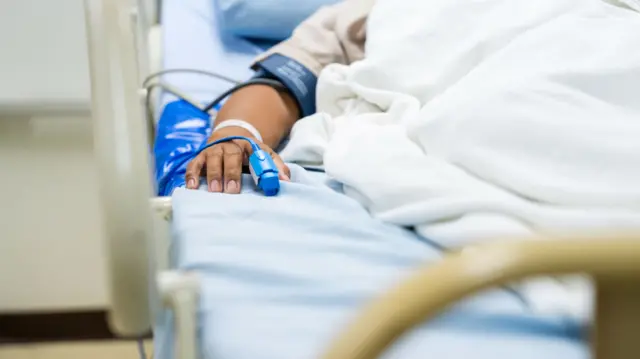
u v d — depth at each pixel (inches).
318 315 27.4
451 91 39.9
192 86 58.4
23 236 83.8
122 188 25.5
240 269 30.2
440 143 37.0
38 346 81.3
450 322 26.9
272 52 53.7
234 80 59.3
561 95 36.0
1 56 83.2
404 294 17.2
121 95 26.5
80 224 84.6
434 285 17.0
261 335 26.3
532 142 34.3
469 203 32.2
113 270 25.5
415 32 47.0
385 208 35.4
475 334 26.6
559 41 40.4
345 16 57.4
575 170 33.3
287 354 25.3
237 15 65.1
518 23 44.3
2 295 83.1
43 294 83.5
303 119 47.9
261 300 28.5
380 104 45.8
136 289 25.7
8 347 80.9
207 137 48.5
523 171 33.5
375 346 17.1
